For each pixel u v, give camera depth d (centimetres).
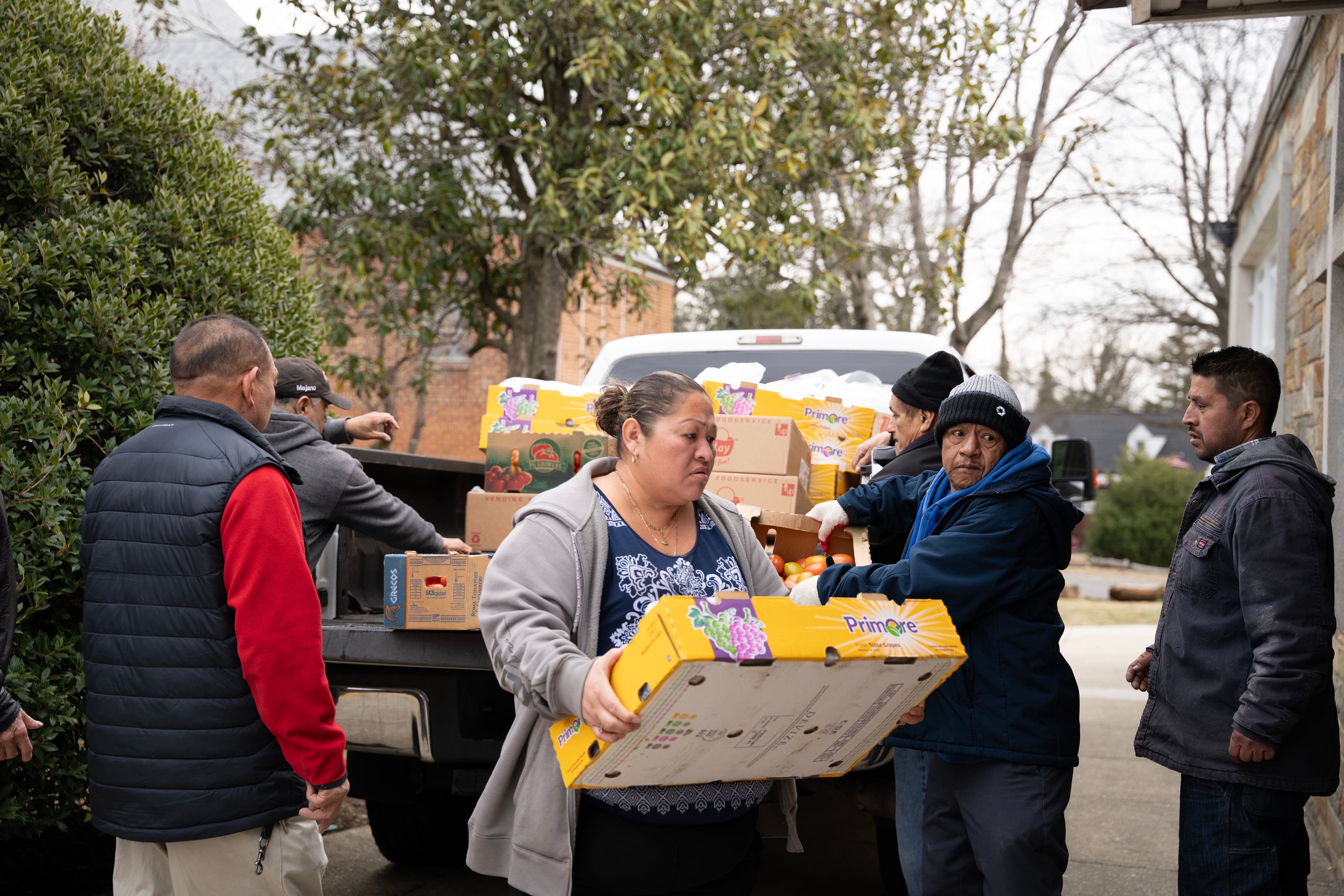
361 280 954
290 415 325
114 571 232
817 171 988
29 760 266
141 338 367
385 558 296
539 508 212
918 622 186
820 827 486
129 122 401
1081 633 1158
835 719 192
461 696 310
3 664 244
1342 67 407
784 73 954
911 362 484
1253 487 255
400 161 964
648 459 210
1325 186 508
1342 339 404
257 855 231
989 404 260
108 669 230
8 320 338
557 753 196
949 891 263
